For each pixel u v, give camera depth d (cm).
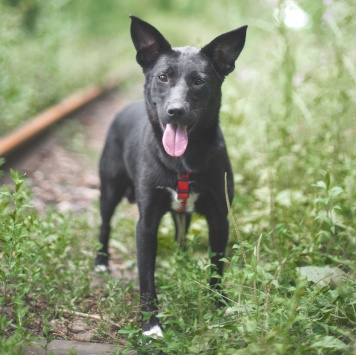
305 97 579
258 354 253
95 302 373
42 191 590
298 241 410
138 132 420
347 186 436
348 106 517
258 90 675
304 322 286
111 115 977
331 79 528
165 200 375
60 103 895
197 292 325
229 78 700
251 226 435
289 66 574
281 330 266
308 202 451
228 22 827
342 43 519
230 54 387
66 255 402
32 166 652
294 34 604
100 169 476
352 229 386
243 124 611
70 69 1093
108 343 325
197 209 380
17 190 325
